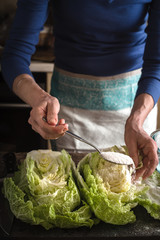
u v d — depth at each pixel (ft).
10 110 6.40
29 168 2.79
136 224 2.65
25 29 3.61
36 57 6.26
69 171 2.92
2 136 6.55
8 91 6.28
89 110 4.28
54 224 2.58
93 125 4.35
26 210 2.54
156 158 2.95
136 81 4.24
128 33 3.92
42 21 3.70
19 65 3.52
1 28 7.30
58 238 2.49
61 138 4.30
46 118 2.85
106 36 3.89
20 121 6.49
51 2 3.96
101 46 3.93
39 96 3.03
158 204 2.84
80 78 4.13
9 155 3.33
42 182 2.72
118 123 4.37
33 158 2.93
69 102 4.29
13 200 2.62
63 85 4.27
